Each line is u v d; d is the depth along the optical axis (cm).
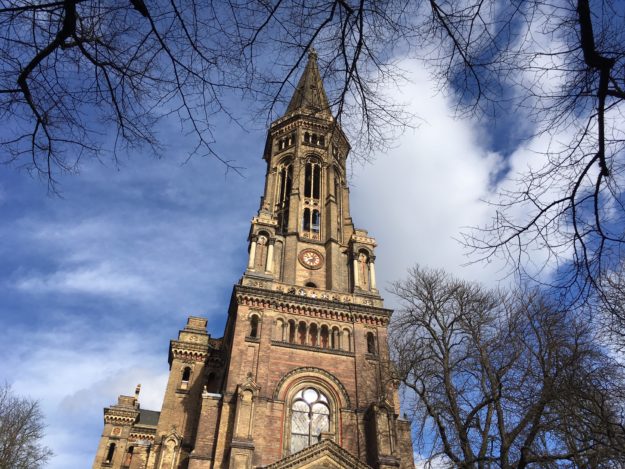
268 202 6309
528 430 2420
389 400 4294
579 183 768
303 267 5528
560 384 2145
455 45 755
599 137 715
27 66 714
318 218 6153
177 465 4131
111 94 777
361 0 754
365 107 861
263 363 4334
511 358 2608
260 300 4778
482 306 2975
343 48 809
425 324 3042
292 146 6750
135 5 711
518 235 848
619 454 1861
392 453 3831
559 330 2288
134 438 6297
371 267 5559
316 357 4522
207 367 5484
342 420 4150
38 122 755
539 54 721
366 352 4650
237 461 3625
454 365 2802
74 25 701
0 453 4453
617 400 1955
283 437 3966
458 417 2573
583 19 651
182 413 5056
